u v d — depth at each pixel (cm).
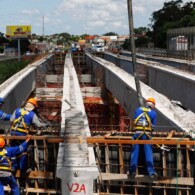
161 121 1309
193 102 1953
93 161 777
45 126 913
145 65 3139
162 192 892
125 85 2006
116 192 916
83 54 6319
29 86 2727
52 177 909
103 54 7138
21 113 890
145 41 11381
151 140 834
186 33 5000
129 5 1044
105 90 3045
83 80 4303
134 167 870
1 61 5366
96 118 2905
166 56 5444
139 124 861
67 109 1329
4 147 839
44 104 2838
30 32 10950
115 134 983
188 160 880
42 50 10381
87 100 2970
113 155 929
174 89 2333
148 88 1769
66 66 3534
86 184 735
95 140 852
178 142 816
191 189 861
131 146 923
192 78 2005
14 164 895
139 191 901
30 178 912
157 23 10650
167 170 906
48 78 3878
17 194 817
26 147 880
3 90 1688
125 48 11012
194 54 4275
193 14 9594
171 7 10462
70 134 940
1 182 781
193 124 1111
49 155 935
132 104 1786
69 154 809
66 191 739
